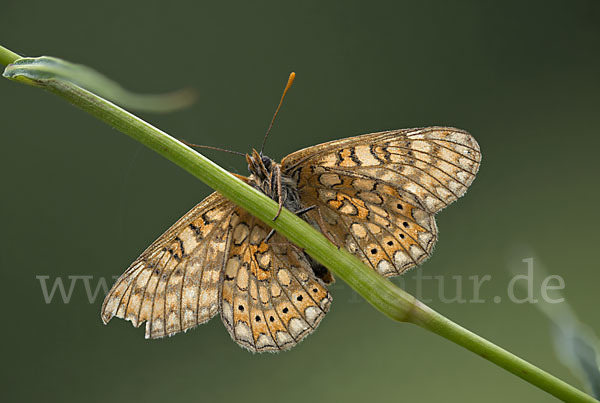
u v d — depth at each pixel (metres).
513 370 0.24
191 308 0.26
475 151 0.25
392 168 0.26
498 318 0.31
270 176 0.26
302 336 0.26
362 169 0.26
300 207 0.26
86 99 0.24
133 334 0.31
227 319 0.26
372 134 0.26
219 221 0.26
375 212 0.26
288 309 0.26
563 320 0.24
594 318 0.31
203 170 0.24
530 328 0.31
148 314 0.26
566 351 0.24
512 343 0.31
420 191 0.26
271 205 0.24
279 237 0.26
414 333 0.31
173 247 0.26
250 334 0.26
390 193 0.26
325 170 0.26
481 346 0.24
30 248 0.31
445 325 0.24
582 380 0.24
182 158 0.24
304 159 0.26
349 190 0.26
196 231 0.26
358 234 0.26
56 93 0.24
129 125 0.24
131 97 0.23
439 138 0.25
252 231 0.26
